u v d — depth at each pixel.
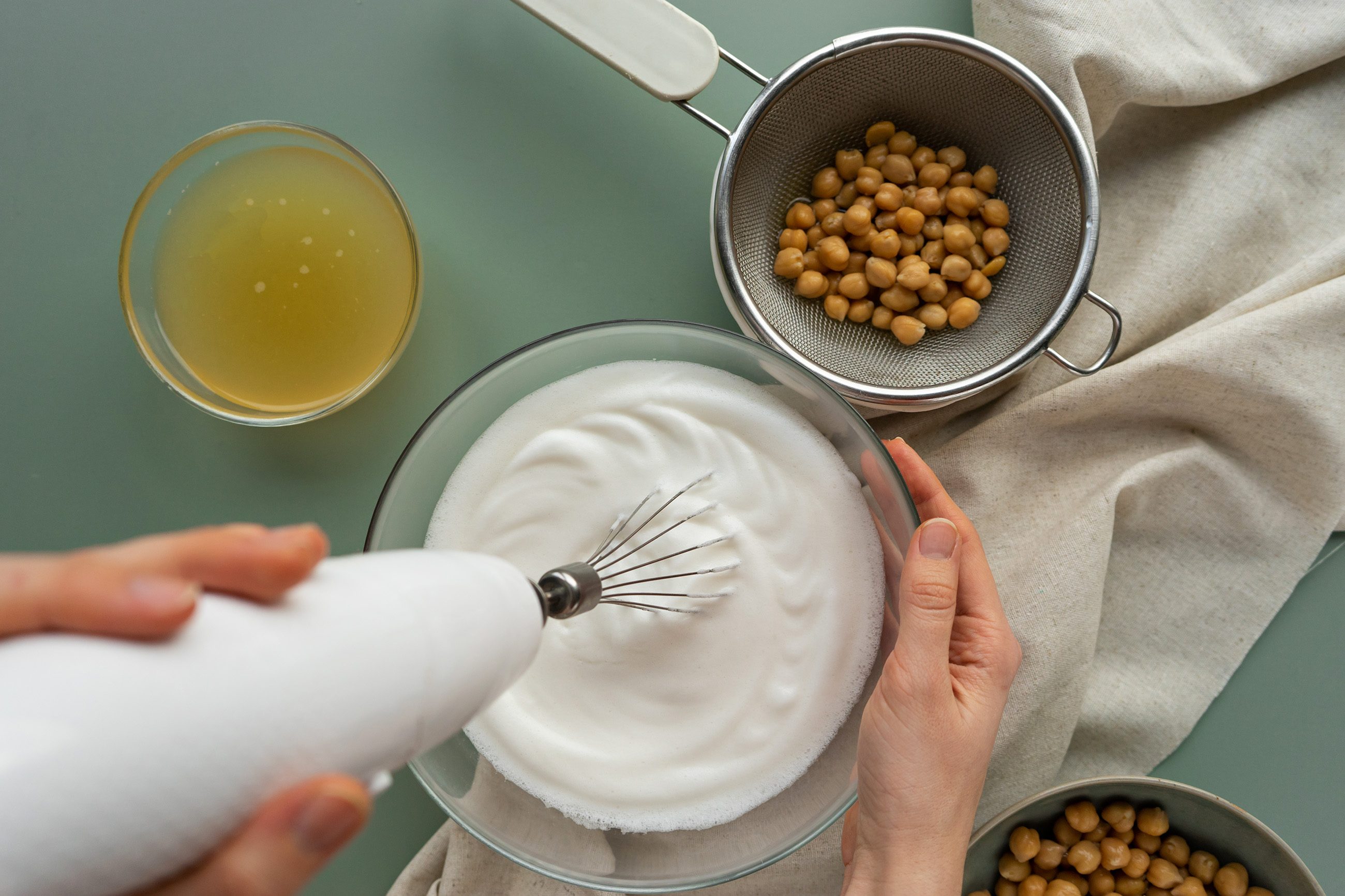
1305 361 1.09
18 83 1.22
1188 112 1.21
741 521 0.98
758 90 1.23
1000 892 1.13
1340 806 1.18
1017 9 1.11
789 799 0.98
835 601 0.97
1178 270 1.16
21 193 1.22
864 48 1.05
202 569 0.45
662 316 1.23
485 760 0.98
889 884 0.87
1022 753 1.11
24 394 1.23
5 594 0.41
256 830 0.42
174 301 1.14
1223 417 1.13
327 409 1.11
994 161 1.17
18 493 1.22
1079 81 1.12
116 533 1.22
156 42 1.22
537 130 1.23
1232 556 1.17
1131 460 1.16
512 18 1.22
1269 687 1.20
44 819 0.36
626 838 0.97
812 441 1.00
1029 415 1.14
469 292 1.23
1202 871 1.10
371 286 1.14
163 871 0.41
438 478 1.02
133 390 1.23
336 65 1.23
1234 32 1.16
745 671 0.96
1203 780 1.20
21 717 0.37
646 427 1.00
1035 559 1.11
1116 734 1.17
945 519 0.96
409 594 0.52
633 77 1.07
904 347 1.17
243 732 0.41
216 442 1.22
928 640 0.88
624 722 0.97
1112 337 1.16
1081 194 1.07
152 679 0.40
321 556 0.48
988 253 1.17
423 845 1.21
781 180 1.18
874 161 1.17
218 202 1.13
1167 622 1.19
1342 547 1.20
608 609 0.96
